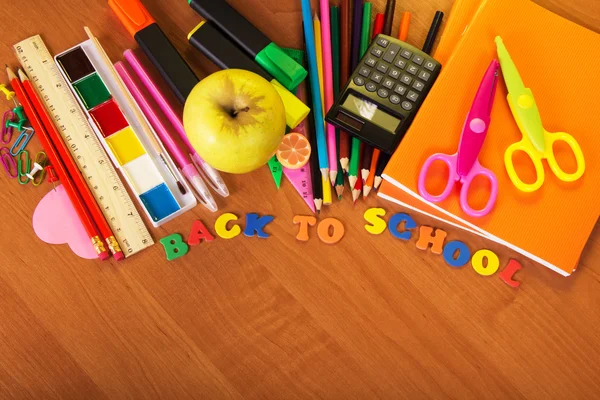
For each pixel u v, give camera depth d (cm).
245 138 56
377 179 66
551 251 61
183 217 65
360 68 66
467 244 65
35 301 62
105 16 72
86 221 64
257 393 60
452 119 64
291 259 64
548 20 68
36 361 61
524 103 62
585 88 66
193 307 63
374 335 62
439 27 71
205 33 68
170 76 67
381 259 64
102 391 60
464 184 61
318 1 72
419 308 63
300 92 69
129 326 62
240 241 65
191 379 61
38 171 66
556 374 61
